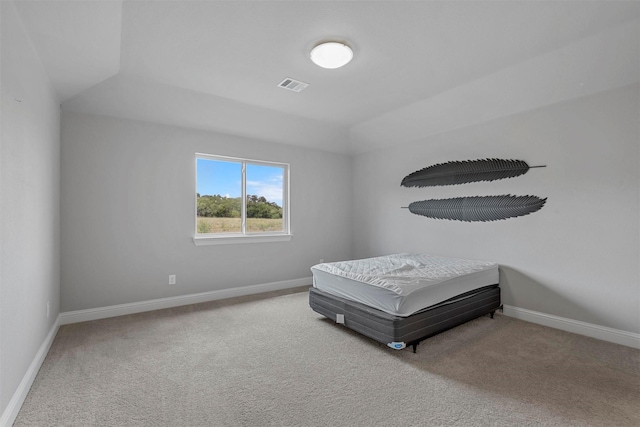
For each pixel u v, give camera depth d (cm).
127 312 331
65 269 301
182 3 185
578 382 197
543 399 179
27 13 168
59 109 288
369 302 257
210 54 247
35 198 203
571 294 285
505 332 281
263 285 430
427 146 412
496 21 207
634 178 251
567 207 288
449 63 265
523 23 210
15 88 164
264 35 221
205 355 235
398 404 175
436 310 252
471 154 364
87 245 312
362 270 296
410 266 306
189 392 186
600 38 228
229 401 177
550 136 299
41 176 218
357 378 203
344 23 207
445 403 175
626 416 163
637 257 250
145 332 280
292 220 460
